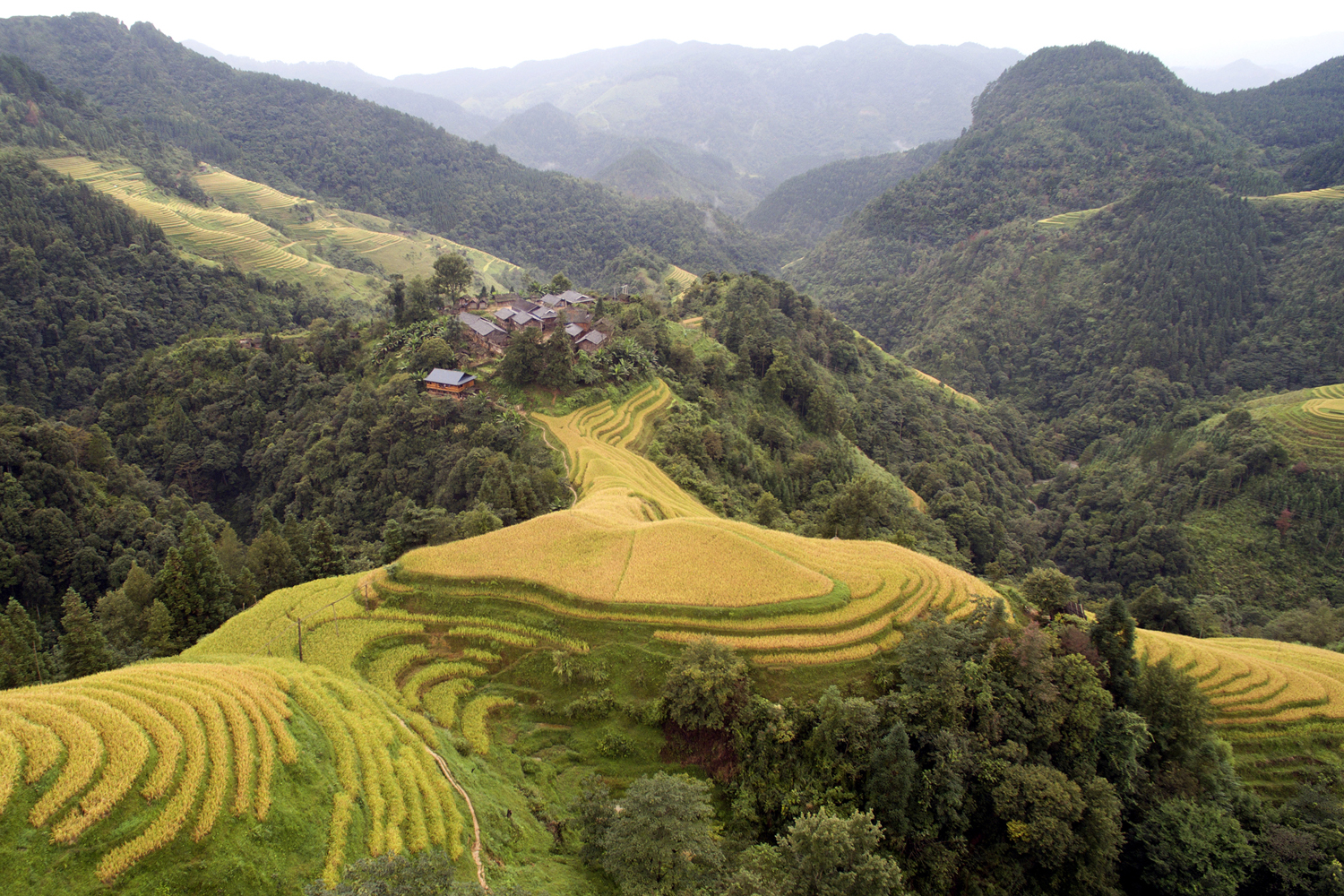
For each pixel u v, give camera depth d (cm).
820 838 4131
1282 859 5222
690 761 5309
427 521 9512
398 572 6644
